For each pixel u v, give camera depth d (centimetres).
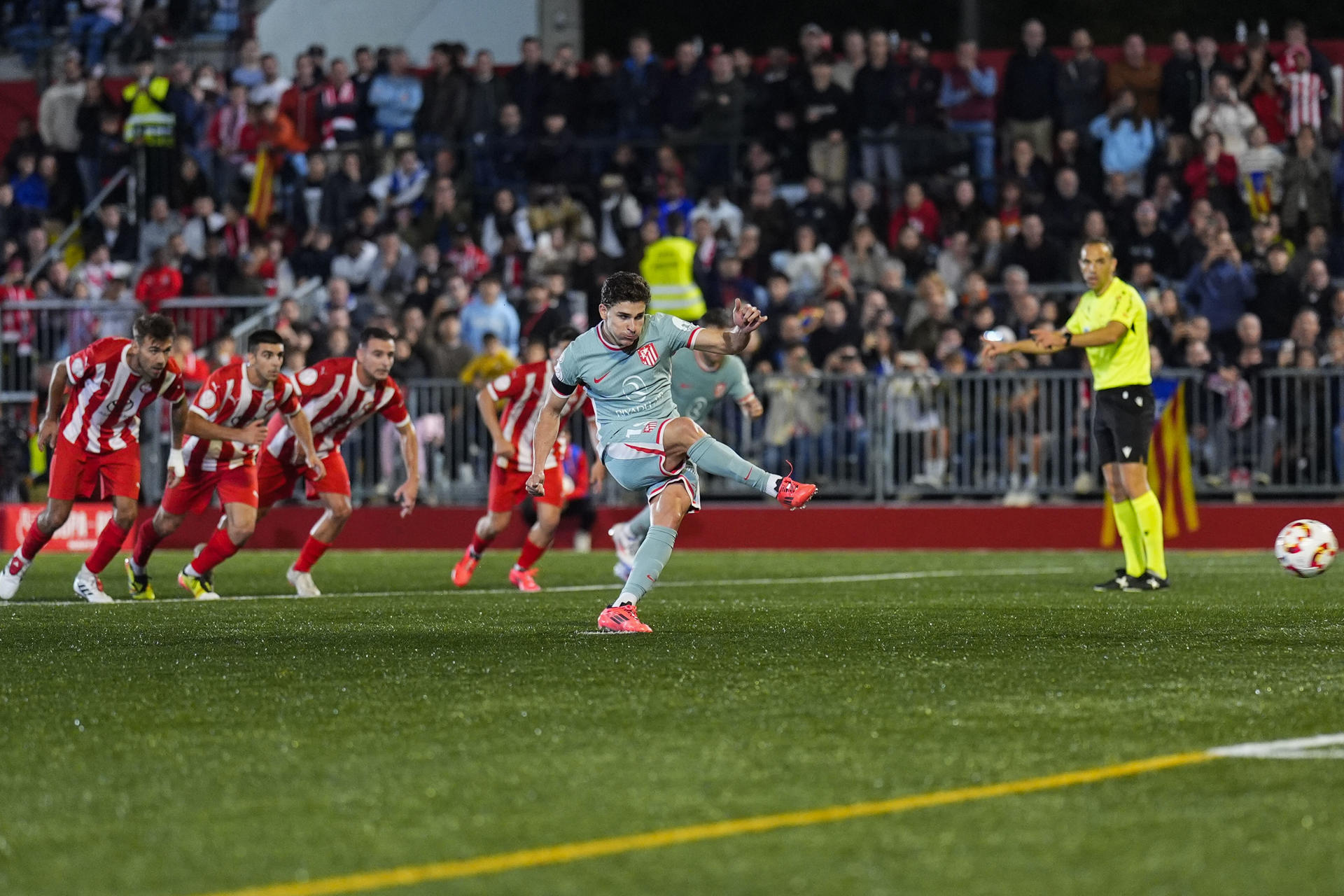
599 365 1783
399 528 4156
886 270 4338
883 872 781
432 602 2386
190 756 1079
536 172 5016
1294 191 4566
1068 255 4447
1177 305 4081
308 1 5803
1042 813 900
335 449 2580
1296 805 916
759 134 4950
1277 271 4147
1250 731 1146
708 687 1367
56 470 2414
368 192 4928
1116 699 1295
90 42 5762
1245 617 2030
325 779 999
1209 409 3903
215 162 5209
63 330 4475
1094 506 3950
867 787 966
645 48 5125
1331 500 3897
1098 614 2078
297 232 4959
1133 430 2550
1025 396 3956
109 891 762
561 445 2689
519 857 813
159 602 2431
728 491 4122
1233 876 774
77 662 1590
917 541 4019
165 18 5744
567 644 1709
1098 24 6706
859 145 4869
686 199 4756
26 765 1055
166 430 4212
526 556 2711
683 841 841
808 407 4044
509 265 4612
